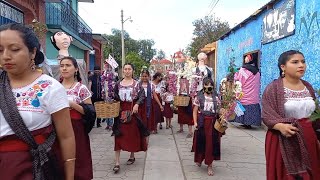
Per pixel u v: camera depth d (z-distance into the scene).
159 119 9.45
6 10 9.80
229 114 5.27
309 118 3.14
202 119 5.51
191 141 8.12
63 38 6.80
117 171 5.58
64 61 4.26
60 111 2.14
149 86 7.04
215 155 5.45
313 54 6.80
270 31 9.48
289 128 3.16
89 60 24.28
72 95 4.18
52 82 2.15
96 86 10.23
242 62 12.81
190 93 9.07
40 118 2.08
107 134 9.00
